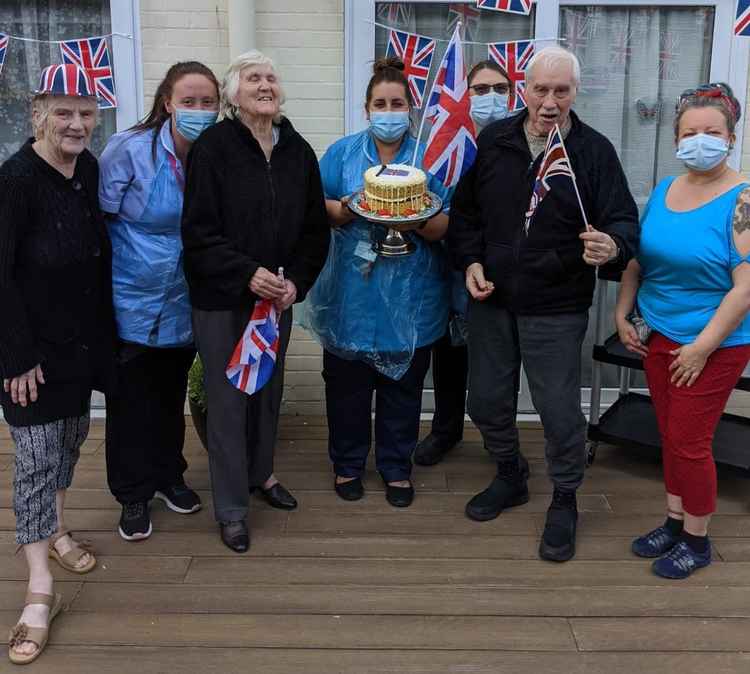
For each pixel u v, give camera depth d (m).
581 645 2.42
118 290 2.80
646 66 3.89
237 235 2.72
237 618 2.54
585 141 2.71
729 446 3.38
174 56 3.83
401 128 2.95
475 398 3.06
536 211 2.72
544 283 2.75
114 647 2.40
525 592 2.67
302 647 2.41
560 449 2.89
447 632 2.48
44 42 3.86
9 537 2.97
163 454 3.14
